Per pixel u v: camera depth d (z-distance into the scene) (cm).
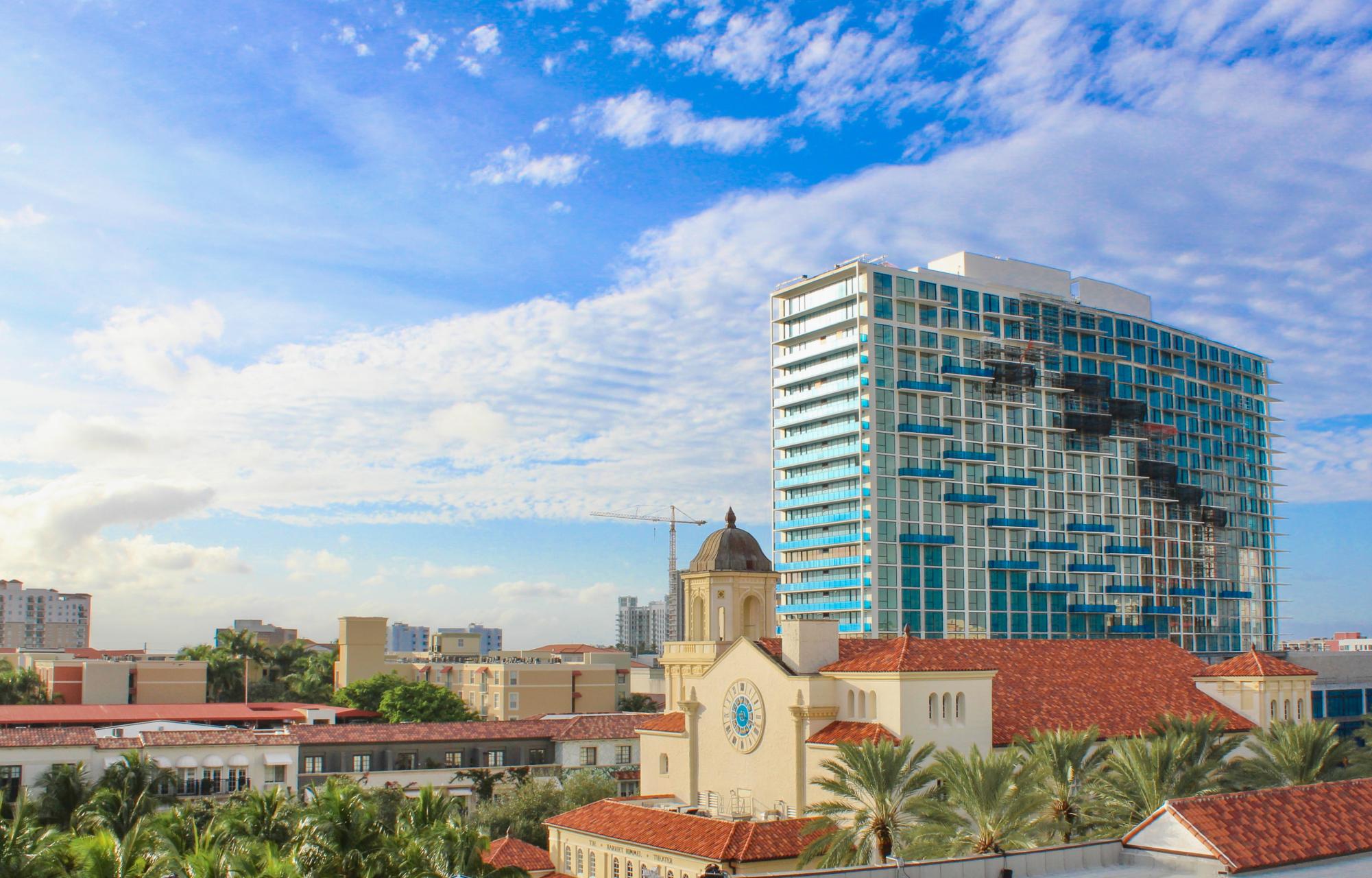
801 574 19225
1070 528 19838
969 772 5309
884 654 7112
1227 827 4497
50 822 8806
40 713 12625
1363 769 6881
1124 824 5719
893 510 18050
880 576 17750
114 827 8206
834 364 18738
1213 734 7038
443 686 18150
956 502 18562
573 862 7756
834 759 6775
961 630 18412
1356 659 15138
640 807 7562
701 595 8938
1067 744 5981
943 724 6919
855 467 18150
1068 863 4528
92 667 16012
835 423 18700
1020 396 19512
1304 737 6556
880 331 18300
